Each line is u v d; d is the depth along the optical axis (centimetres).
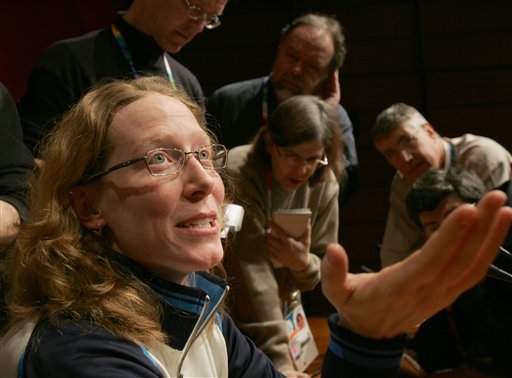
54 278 84
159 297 87
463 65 443
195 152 87
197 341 94
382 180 443
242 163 187
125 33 182
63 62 170
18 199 130
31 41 284
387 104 446
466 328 195
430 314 70
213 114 244
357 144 446
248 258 183
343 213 444
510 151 440
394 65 447
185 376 90
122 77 178
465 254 63
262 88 241
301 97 186
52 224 88
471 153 256
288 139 177
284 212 179
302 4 450
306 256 185
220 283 96
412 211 204
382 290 69
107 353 76
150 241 85
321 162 189
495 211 61
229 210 148
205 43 453
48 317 81
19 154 137
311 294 381
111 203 87
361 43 449
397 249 273
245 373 103
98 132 88
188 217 85
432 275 65
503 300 185
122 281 85
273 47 450
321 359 203
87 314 81
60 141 90
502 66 442
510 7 442
